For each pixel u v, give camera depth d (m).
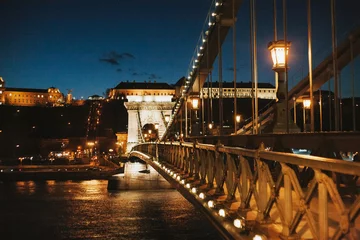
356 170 2.70
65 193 59.88
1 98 195.38
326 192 3.28
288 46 11.60
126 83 183.88
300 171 7.78
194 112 33.72
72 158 132.75
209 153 9.35
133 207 45.81
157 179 63.25
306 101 23.25
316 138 6.99
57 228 35.47
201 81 34.62
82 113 186.62
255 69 15.38
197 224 36.12
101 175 86.56
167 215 40.44
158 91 172.25
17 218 39.91
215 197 7.85
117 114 174.62
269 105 25.89
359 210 2.86
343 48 19.59
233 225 6.02
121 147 134.00
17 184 74.69
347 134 6.15
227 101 87.88
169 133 57.72
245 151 5.64
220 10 23.48
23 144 150.00
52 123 177.00
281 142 8.55
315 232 3.57
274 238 4.54
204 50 30.02
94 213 42.44
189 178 12.09
